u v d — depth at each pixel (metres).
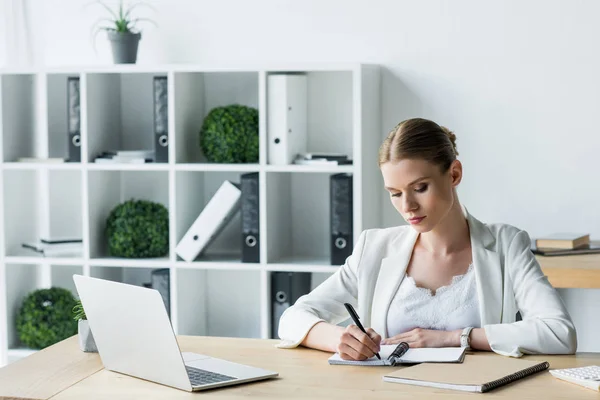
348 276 2.43
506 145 3.73
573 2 3.64
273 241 3.78
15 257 3.92
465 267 2.29
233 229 4.07
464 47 3.74
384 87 3.83
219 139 3.74
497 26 3.71
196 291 3.99
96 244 3.91
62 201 4.19
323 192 3.97
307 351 2.21
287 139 3.67
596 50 3.63
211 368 2.02
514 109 3.71
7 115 3.97
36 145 4.18
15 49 4.15
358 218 3.57
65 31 4.12
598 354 2.11
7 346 3.97
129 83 4.12
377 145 3.82
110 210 4.04
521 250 2.29
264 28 3.92
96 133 3.91
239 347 2.26
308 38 3.88
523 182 3.73
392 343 2.17
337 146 3.92
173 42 4.02
